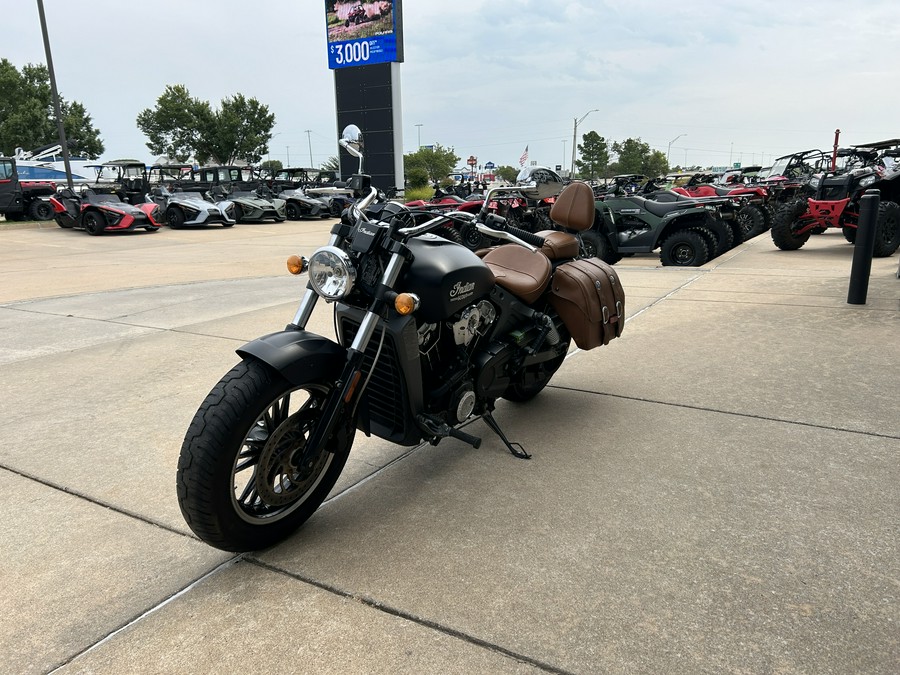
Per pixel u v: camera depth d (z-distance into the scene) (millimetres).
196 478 2221
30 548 2541
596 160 82000
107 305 7441
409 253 2555
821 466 3100
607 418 3781
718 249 9836
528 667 1889
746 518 2662
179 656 1953
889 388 4102
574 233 4023
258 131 49562
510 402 4094
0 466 3254
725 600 2160
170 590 2277
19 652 1976
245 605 2188
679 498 2840
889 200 10352
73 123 55562
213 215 20641
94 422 3811
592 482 3010
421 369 2811
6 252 14156
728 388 4211
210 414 2246
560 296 3652
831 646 1945
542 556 2432
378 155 28750
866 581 2242
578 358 4980
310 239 17109
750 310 6410
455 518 2725
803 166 21969
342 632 2047
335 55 28562
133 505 2863
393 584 2285
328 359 2459
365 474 3166
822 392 4070
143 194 20797
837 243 12461
